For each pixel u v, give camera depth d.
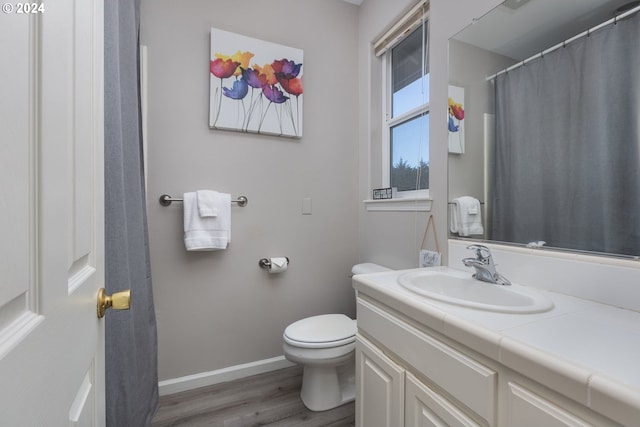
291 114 1.91
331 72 2.08
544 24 1.04
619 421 0.45
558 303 0.88
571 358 0.54
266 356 1.90
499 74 1.20
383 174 2.05
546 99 1.04
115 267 0.95
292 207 1.97
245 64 1.79
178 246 1.68
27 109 0.34
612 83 0.87
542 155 1.05
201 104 1.72
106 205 0.94
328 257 2.08
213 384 1.75
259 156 1.87
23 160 0.33
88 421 0.56
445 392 0.78
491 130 1.23
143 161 1.49
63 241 0.44
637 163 0.82
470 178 1.32
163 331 1.66
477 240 1.29
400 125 1.92
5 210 0.29
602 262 0.87
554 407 0.54
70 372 0.47
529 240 1.09
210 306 1.76
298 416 1.49
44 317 0.38
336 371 1.59
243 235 1.83
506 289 1.04
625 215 0.84
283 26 1.92
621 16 0.85
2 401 0.29
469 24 1.31
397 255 1.77
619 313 0.80
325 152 2.06
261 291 1.88
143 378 1.27
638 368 0.51
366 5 2.08
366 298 1.15
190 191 1.69
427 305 0.84
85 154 0.55
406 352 0.91
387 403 0.99
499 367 0.64
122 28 1.17
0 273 0.28
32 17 0.35
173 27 1.65
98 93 0.64
